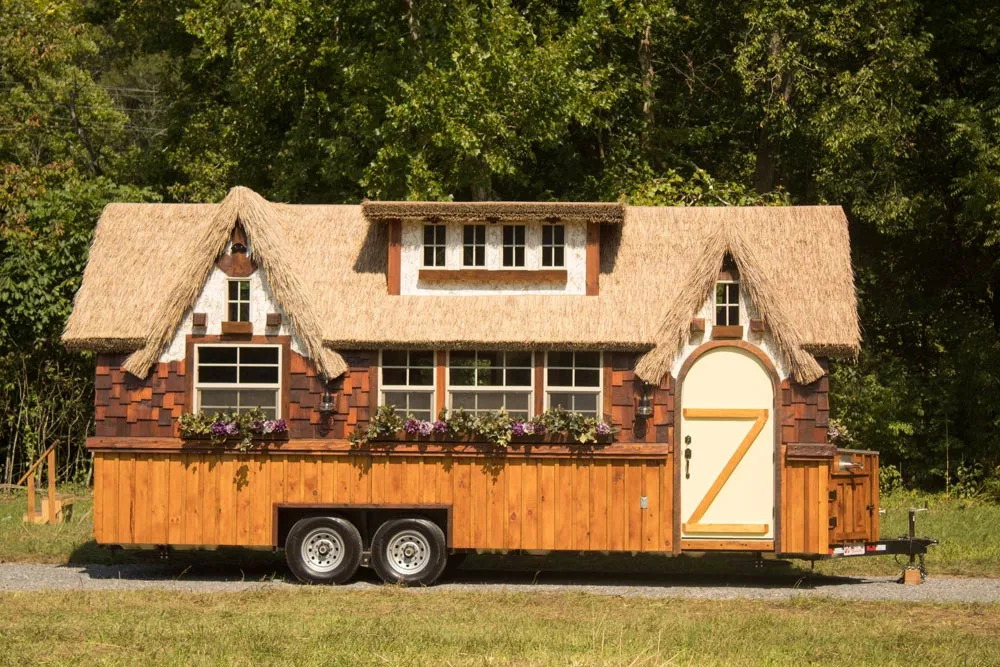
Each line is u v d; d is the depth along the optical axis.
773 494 17.77
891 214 30.06
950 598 16.95
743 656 12.98
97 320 18.55
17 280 27.66
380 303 18.66
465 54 28.55
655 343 17.95
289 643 13.36
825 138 29.64
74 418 28.23
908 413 31.02
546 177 33.91
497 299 18.64
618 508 17.86
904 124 30.03
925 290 33.84
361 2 29.48
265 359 18.38
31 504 23.22
